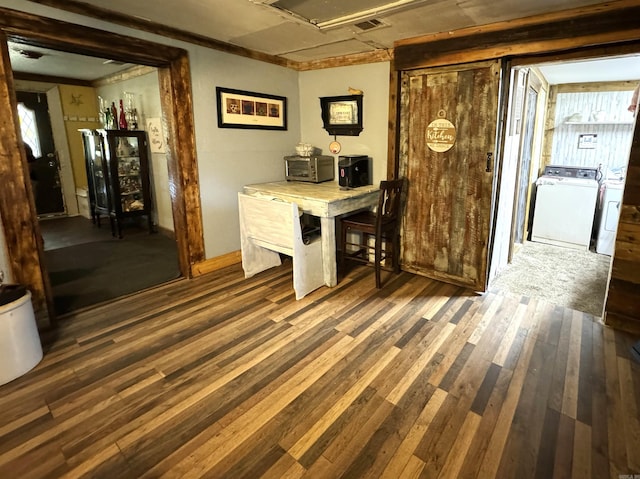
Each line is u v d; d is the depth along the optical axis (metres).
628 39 2.31
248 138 3.90
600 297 3.16
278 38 3.30
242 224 3.53
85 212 6.40
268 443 1.66
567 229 4.62
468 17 2.65
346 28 2.95
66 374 2.15
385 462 1.56
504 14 2.58
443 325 2.69
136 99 5.19
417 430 1.73
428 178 3.40
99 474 1.51
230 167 3.78
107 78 5.76
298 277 3.12
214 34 3.21
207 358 2.30
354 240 4.16
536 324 2.70
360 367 2.21
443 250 3.43
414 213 3.57
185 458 1.58
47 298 2.60
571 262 4.08
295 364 2.24
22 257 2.45
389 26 2.88
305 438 1.69
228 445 1.65
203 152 3.52
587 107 5.05
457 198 3.25
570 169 4.94
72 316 2.83
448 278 3.45
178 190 3.40
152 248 4.64
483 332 2.59
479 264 3.22
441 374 2.14
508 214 3.72
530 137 4.46
